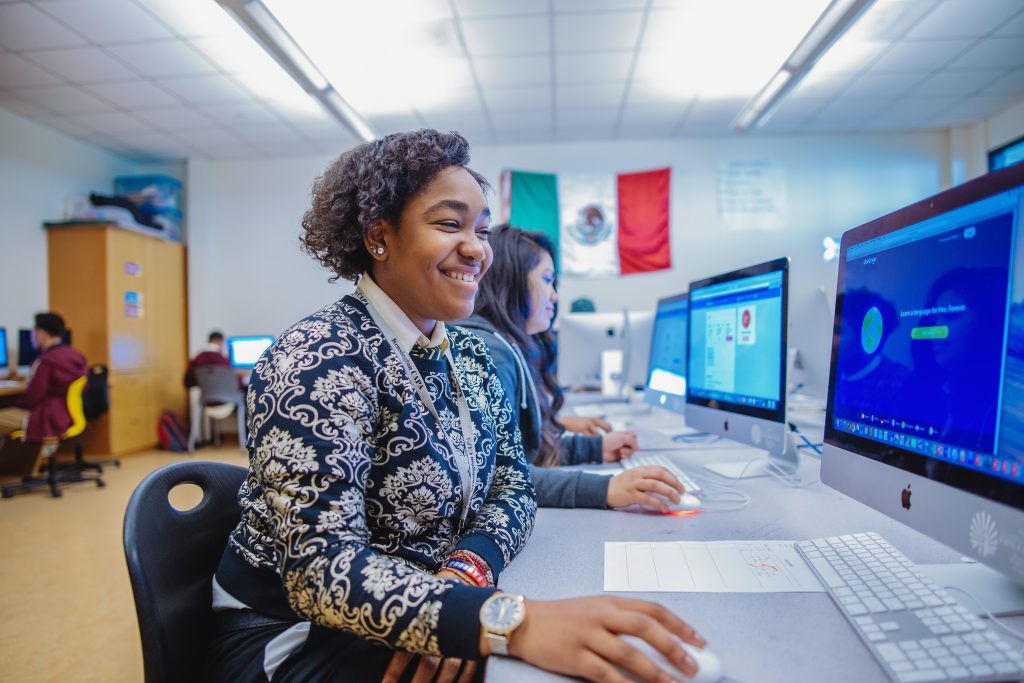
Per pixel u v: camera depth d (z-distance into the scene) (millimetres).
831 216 5812
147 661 693
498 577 730
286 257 6035
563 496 1045
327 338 681
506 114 5059
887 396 735
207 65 4090
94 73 4172
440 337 809
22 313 4840
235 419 5895
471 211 749
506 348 1253
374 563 578
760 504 1020
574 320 2977
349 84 4398
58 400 3844
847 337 844
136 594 700
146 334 5426
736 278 1309
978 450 575
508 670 521
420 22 3547
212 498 880
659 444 1688
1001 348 557
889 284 746
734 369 1311
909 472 678
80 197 5414
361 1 3320
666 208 5820
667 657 482
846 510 971
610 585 698
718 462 1380
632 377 2832
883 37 3967
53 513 3377
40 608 2139
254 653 692
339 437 623
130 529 730
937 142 5754
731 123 5316
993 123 5387
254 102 4691
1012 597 612
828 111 5219
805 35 3527
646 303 5852
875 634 542
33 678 1684
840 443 838
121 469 4633
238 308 6062
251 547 729
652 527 916
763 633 570
